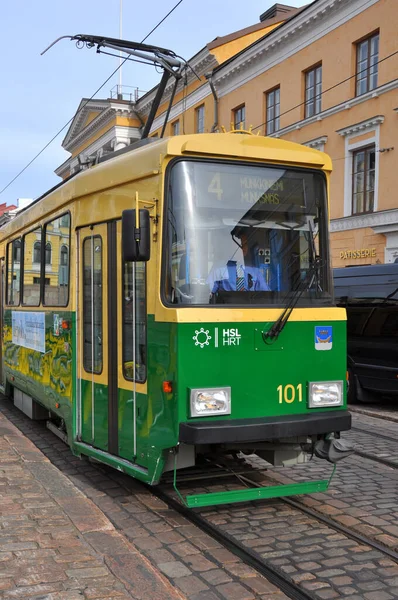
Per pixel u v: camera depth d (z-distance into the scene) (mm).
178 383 5098
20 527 4812
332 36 22500
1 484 5906
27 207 9891
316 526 5344
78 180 6801
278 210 5703
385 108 20500
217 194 5473
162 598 3846
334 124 22672
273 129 26047
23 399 9852
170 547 4891
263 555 4723
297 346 5602
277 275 5633
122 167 5941
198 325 5184
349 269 13445
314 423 5375
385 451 8242
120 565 4297
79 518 5078
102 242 6277
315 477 6898
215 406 5180
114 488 6406
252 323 5402
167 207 5320
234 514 5613
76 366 6777
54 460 7648
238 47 29953
